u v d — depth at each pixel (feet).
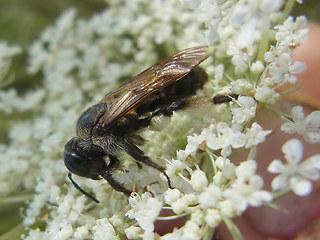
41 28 0.24
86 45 0.23
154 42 0.20
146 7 0.21
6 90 0.24
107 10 0.23
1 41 0.24
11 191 0.18
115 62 0.22
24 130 0.20
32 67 0.22
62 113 0.20
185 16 0.18
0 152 0.20
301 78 0.19
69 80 0.21
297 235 0.17
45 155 0.18
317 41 0.20
